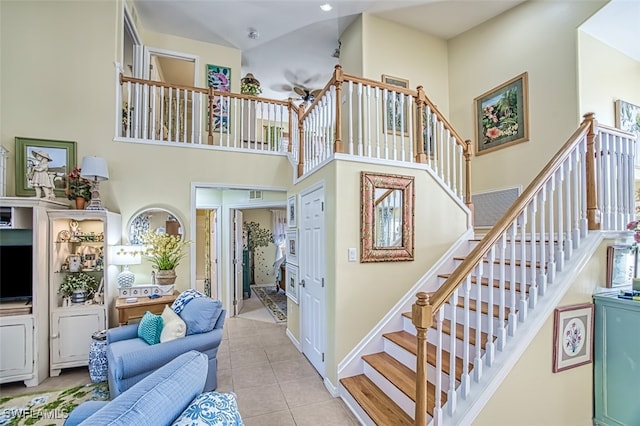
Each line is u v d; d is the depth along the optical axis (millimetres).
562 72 3703
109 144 3898
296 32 5234
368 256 2988
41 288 3086
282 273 7672
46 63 3715
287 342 4234
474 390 1956
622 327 2260
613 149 2635
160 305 3539
